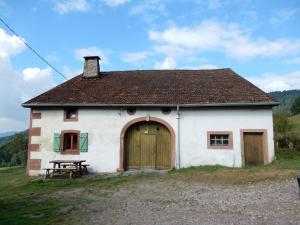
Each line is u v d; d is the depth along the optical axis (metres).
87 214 8.98
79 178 16.58
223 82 21.02
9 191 14.08
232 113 18.56
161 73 23.33
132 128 19.27
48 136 19.00
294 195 10.34
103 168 18.61
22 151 57.53
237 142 18.31
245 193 11.13
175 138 18.59
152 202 10.34
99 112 19.08
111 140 18.83
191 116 18.77
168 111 18.88
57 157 18.80
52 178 16.77
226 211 8.76
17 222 8.30
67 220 8.38
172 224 7.61
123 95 19.61
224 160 18.27
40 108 19.27
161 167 18.89
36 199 11.61
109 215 8.77
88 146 18.84
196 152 18.48
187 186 13.07
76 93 20.03
